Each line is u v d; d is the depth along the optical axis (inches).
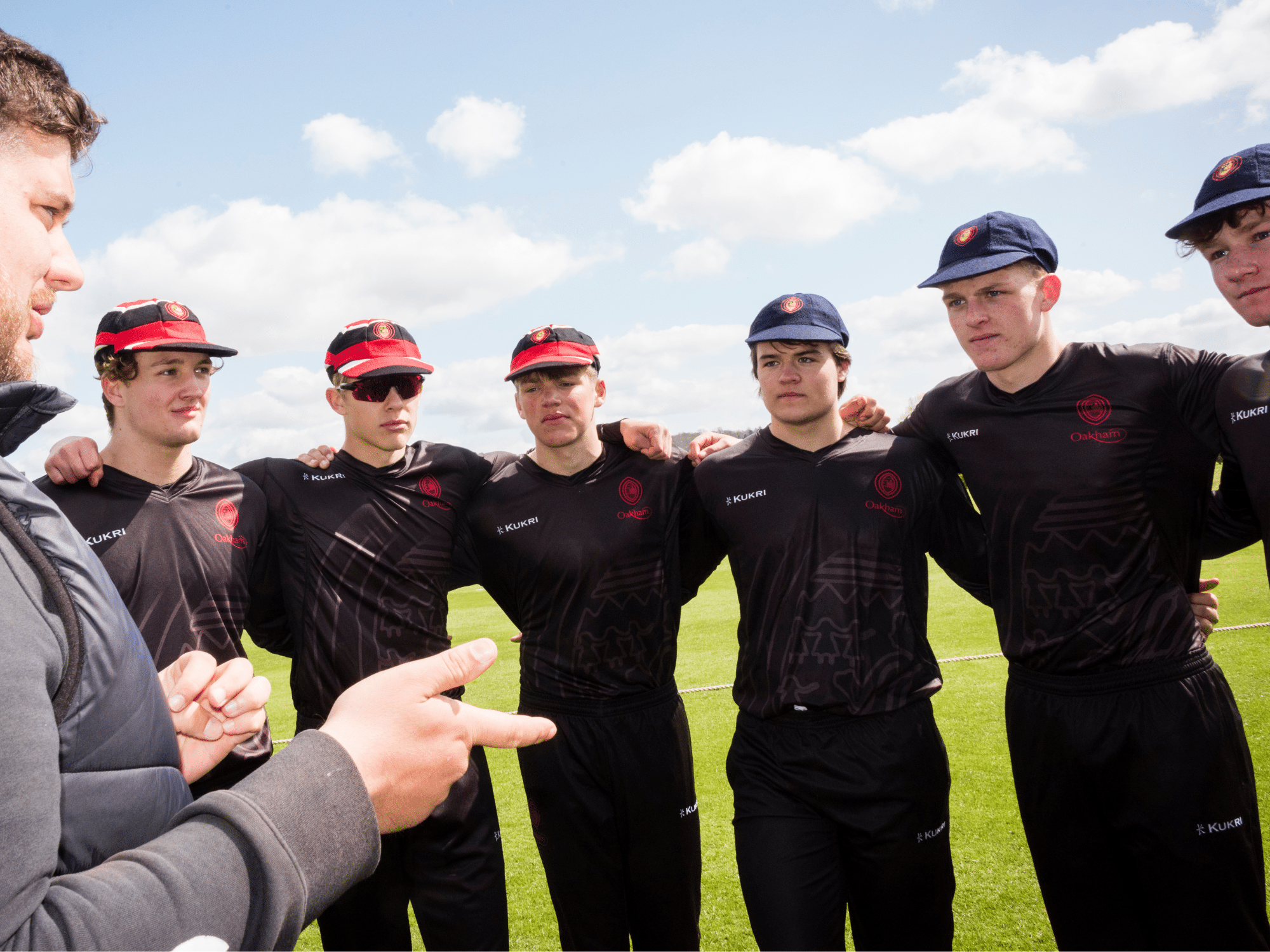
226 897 17.8
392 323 126.0
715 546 123.3
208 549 106.4
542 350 118.4
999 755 181.0
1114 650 95.0
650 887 116.1
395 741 22.6
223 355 107.3
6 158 22.7
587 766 115.0
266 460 123.7
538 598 119.9
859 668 101.9
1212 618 101.0
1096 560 96.7
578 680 116.7
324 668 114.8
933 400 113.0
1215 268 88.4
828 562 105.0
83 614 21.6
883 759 99.3
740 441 119.8
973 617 339.6
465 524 129.0
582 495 120.8
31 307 25.8
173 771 25.7
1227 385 90.4
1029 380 102.7
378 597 116.6
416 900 113.4
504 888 117.4
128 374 101.0
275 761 21.0
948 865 103.4
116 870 17.7
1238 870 90.3
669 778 116.5
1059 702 98.3
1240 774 92.1
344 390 117.9
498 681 311.1
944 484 113.1
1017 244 97.9
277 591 119.6
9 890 15.8
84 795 21.0
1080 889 98.7
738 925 125.0
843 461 109.3
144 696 24.0
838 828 101.4
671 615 121.6
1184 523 97.7
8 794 16.6
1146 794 92.3
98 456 102.0
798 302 108.6
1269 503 86.2
